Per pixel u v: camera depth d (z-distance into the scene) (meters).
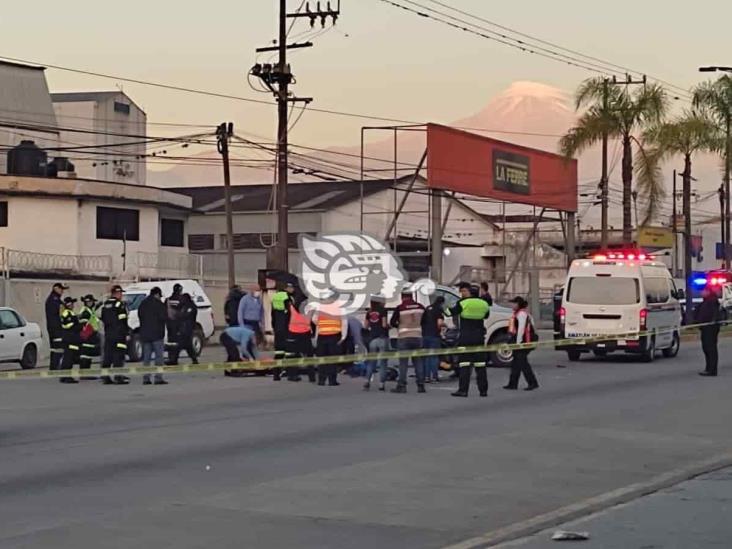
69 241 51.88
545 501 10.83
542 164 51.56
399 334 21.30
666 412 18.08
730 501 10.91
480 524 9.70
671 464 13.13
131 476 11.91
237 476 11.93
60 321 24.31
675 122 48.19
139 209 54.50
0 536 8.96
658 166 48.50
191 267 50.47
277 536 9.09
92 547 8.60
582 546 8.95
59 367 24.52
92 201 52.53
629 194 47.41
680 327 31.34
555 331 33.03
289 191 70.88
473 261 70.69
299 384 22.83
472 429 15.91
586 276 29.27
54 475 11.95
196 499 10.62
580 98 47.72
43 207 51.91
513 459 13.27
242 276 63.03
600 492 11.35
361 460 13.08
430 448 14.06
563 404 19.20
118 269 47.97
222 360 30.52
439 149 44.00
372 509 10.25
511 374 21.89
